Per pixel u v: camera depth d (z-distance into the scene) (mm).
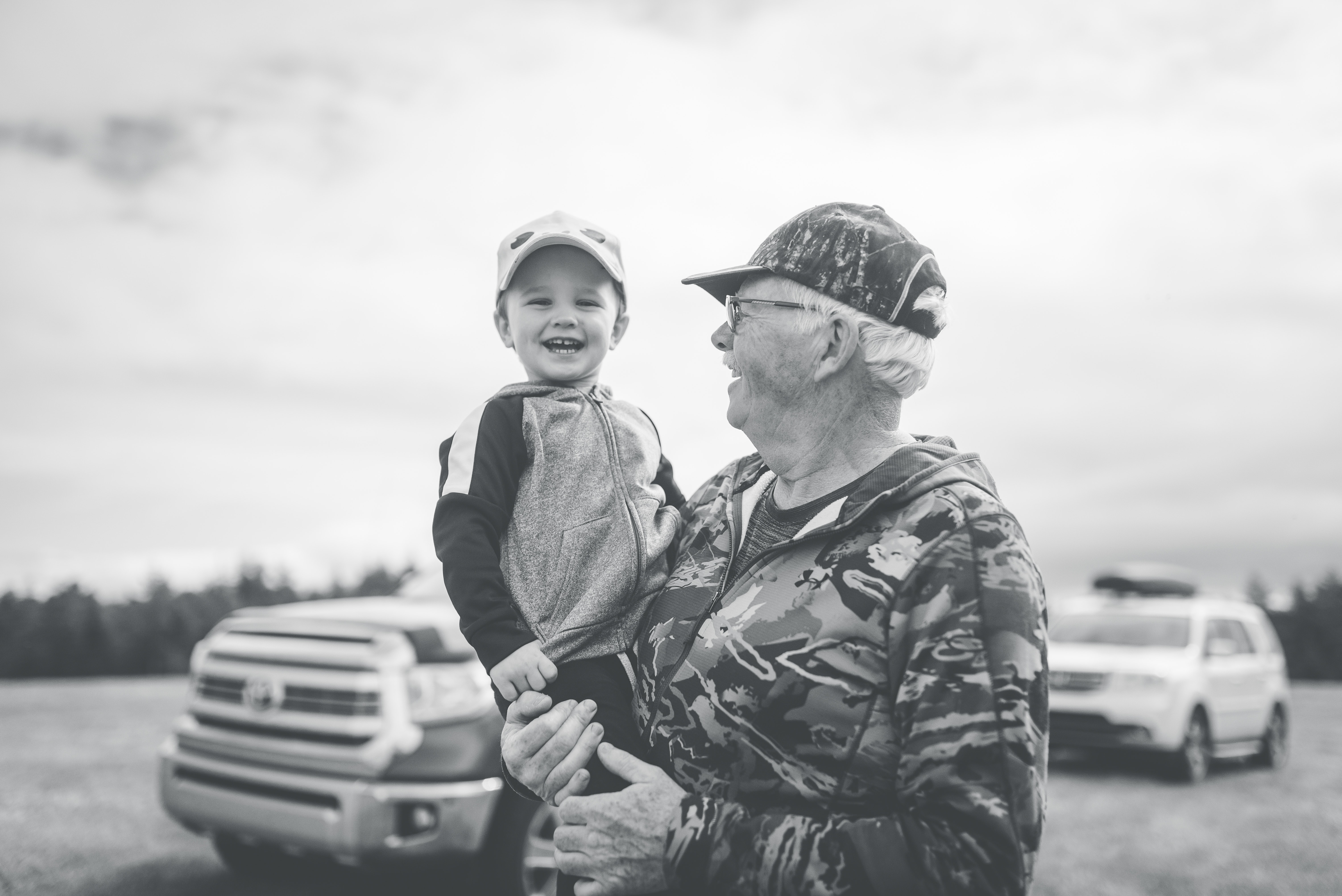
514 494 1762
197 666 4941
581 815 1461
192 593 25219
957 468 1465
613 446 1818
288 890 5035
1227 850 6676
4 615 23422
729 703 1432
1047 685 1308
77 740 10016
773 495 1660
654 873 1374
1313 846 6781
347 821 4117
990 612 1294
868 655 1355
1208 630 10734
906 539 1374
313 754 4305
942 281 1588
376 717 4234
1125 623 10953
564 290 1933
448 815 4152
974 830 1207
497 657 1625
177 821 4895
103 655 23438
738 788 1414
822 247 1543
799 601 1423
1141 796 8836
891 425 1581
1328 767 11297
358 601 5445
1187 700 9742
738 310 1618
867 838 1247
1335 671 27984
